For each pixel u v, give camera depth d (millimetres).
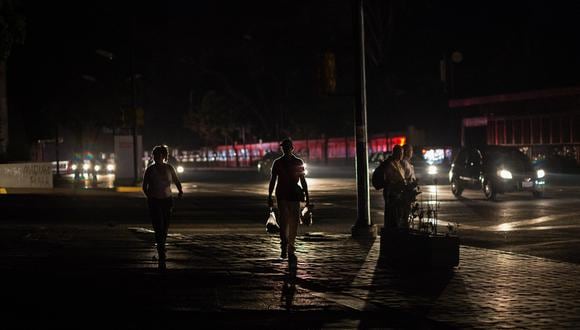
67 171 92938
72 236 25609
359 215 24938
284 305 14234
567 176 67062
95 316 13305
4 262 19531
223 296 15078
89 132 114500
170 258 20219
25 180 55750
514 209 36062
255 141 142500
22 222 31547
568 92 75312
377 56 111375
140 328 12438
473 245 22969
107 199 46750
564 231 26891
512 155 42812
